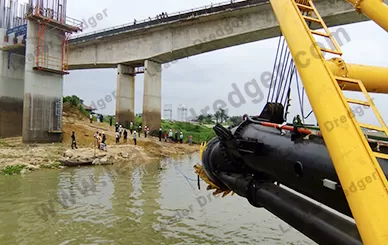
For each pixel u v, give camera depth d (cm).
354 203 327
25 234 1129
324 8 2922
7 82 4081
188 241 1107
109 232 1170
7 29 4009
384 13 520
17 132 4159
